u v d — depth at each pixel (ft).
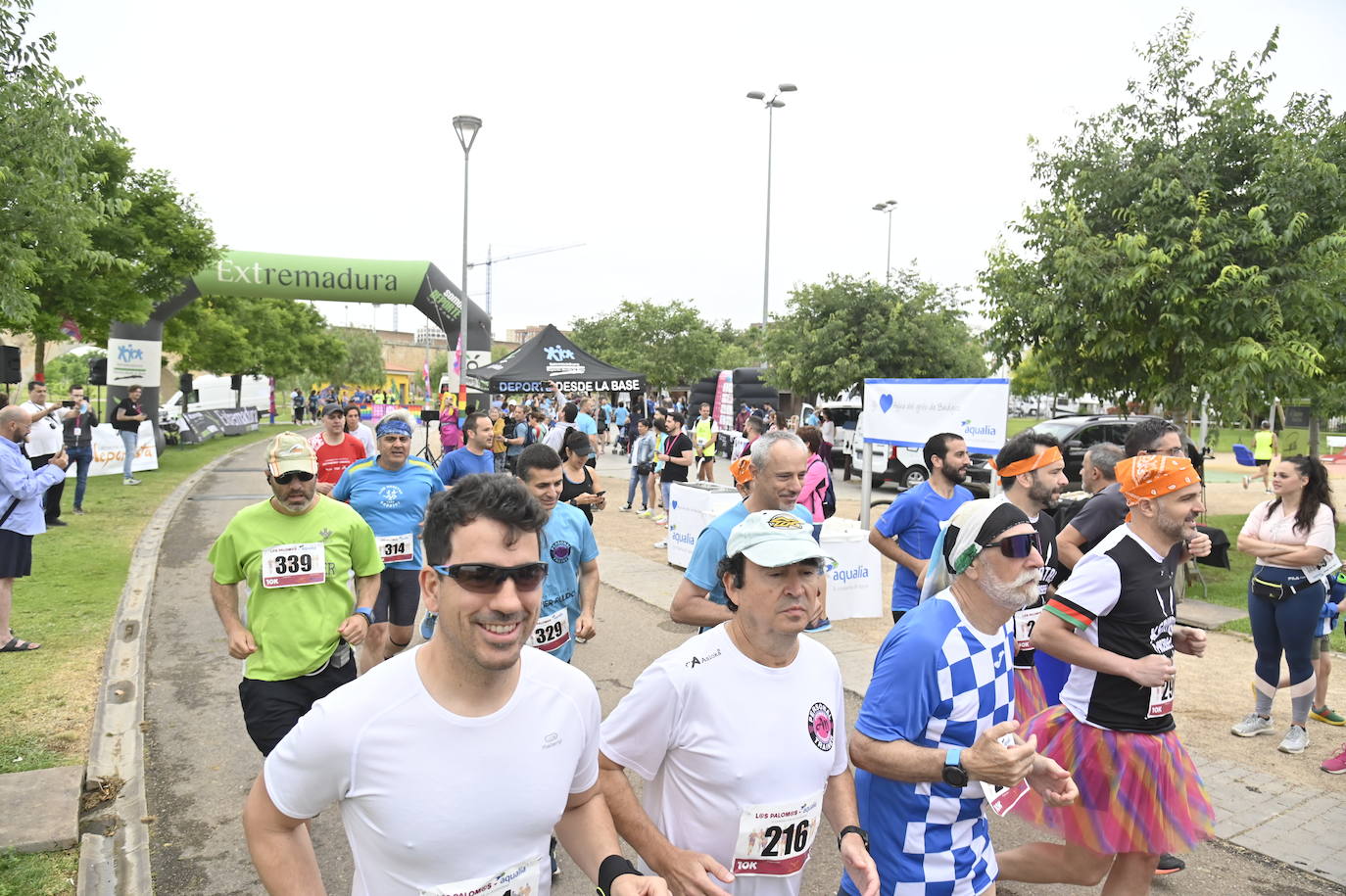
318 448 28.14
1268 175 33.40
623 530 44.60
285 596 12.70
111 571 30.76
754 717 7.28
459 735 5.62
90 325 52.85
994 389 28.86
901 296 71.56
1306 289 31.68
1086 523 14.92
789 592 7.09
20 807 13.44
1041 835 14.40
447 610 5.56
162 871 12.75
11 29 28.25
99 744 16.79
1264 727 18.15
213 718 18.65
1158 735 10.29
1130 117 37.24
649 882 6.14
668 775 7.54
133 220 51.75
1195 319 32.68
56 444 38.58
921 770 7.82
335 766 5.57
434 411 70.44
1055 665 13.43
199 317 101.50
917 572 15.99
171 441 89.04
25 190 28.91
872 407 34.35
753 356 141.38
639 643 24.77
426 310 83.10
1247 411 34.60
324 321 178.40
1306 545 16.79
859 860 7.38
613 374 74.49
